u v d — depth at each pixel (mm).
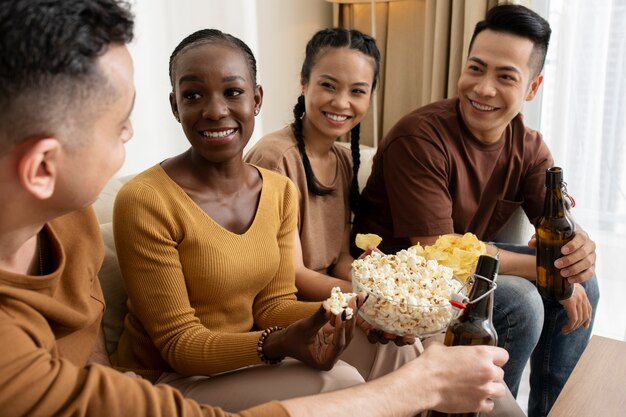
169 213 1101
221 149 1133
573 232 1335
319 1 2670
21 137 603
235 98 1142
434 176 1585
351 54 1543
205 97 1121
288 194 1293
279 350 1028
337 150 1749
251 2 2342
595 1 2195
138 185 1102
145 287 1080
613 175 2301
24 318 693
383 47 2664
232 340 1054
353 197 1759
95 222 926
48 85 591
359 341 1169
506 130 1712
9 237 691
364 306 1006
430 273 1035
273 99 2561
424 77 2496
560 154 2348
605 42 2213
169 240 1092
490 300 899
